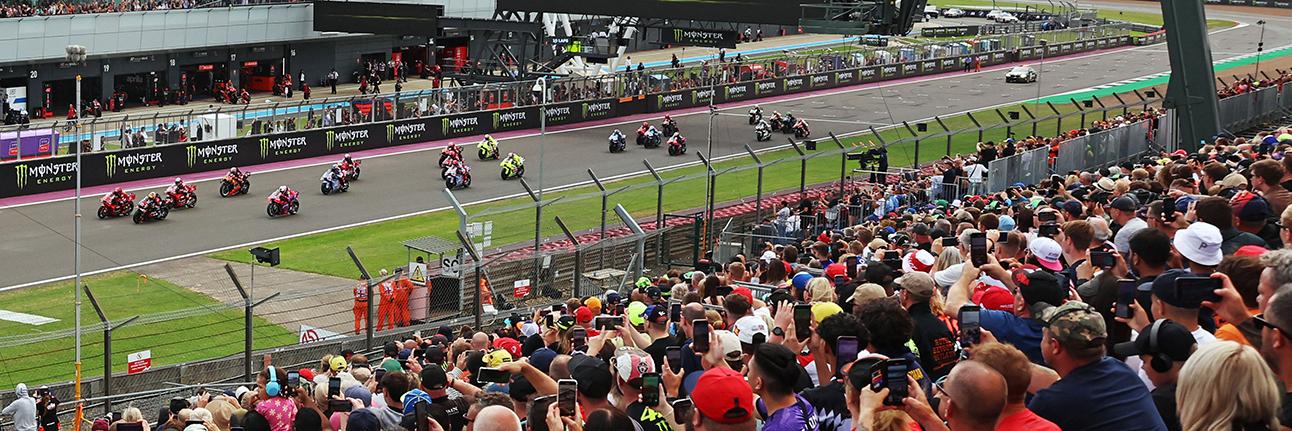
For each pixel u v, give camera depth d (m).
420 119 90.06
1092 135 52.59
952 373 9.43
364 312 41.34
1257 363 8.97
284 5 119.38
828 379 13.68
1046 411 10.61
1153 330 11.09
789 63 120.81
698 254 47.41
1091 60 153.38
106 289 51.66
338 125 85.31
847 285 18.12
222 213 67.12
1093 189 29.66
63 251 58.25
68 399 34.59
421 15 103.00
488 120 94.38
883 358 10.12
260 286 51.91
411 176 78.88
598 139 93.88
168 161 76.31
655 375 12.59
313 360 36.62
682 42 94.00
